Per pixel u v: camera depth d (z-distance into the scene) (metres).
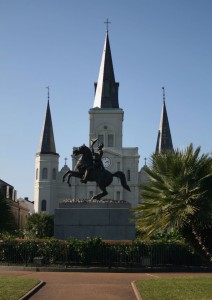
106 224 19.72
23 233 34.03
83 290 12.05
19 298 10.20
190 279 13.30
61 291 11.85
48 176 80.62
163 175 11.05
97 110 84.69
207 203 10.27
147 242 18.12
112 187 79.62
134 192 80.06
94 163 20.97
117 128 84.31
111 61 87.69
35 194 81.31
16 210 69.06
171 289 11.39
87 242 18.06
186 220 10.53
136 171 80.75
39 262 17.97
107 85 86.12
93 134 84.44
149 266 17.69
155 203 10.74
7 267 17.31
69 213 19.88
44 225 49.16
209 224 10.38
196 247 11.10
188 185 10.56
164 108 86.38
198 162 10.77
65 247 18.14
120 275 15.79
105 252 17.95
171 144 84.69
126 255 17.95
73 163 80.25
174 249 18.19
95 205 19.95
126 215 19.77
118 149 81.19
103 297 11.02
